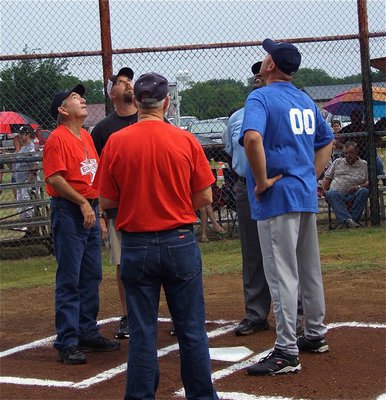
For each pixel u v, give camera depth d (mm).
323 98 13539
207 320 6965
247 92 11383
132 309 4328
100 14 10836
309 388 4879
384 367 5238
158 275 4316
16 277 10055
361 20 11656
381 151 15078
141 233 4273
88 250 6156
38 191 11258
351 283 8094
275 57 5285
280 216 5148
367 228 11984
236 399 4742
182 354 4340
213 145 11344
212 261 10258
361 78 11938
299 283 5551
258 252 6266
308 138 5301
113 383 5348
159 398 4883
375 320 6512
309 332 5582
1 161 10648
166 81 4426
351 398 4672
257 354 5766
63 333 5922
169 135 4328
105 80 10945
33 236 11414
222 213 13328
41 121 11211
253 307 6348
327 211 13094
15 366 5941
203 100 11406
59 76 11109
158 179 4258
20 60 10773
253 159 5020
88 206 5832
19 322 7520
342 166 12156
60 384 5383
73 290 5941
